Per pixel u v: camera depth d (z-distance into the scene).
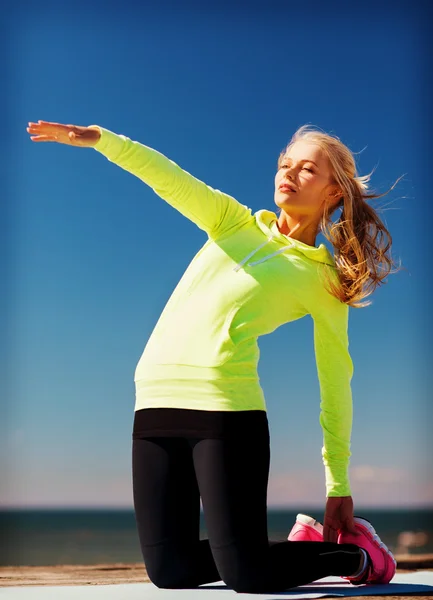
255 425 2.27
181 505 2.33
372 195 2.57
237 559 2.19
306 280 2.37
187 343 2.29
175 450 2.31
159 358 2.33
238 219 2.46
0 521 32.69
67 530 32.25
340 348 2.44
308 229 2.52
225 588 2.39
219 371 2.25
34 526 32.91
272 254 2.38
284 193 2.45
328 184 2.48
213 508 2.21
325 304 2.40
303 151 2.47
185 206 2.38
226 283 2.33
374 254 2.54
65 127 2.21
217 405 2.23
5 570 4.44
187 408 2.26
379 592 2.28
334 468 2.45
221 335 2.26
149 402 2.33
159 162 2.31
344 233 2.46
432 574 2.86
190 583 2.37
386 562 2.47
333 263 2.48
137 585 2.55
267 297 2.31
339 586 2.45
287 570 2.22
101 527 32.69
